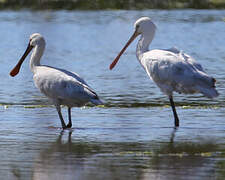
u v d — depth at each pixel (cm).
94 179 1044
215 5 6316
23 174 1076
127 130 1507
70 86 1555
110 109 1823
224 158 1196
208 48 3712
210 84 1525
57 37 4247
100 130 1513
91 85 2325
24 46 3681
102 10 6094
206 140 1381
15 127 1543
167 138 1406
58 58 3200
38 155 1227
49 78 1591
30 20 5238
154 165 1138
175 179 1041
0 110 1794
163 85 1591
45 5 6041
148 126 1565
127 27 4866
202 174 1073
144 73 2703
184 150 1273
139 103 1931
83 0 6172
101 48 3719
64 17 5525
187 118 1670
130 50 3666
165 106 1872
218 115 1714
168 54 1605
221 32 4619
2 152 1254
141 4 6253
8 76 2566
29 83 2381
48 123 1612
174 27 4900
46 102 1952
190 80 1534
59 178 1051
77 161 1174
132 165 1141
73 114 1745
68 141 1374
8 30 4516
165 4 6303
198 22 5275
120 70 2797
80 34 4438
